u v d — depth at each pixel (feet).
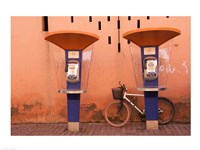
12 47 29.96
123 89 28.53
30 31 29.89
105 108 29.78
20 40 29.94
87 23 29.81
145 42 25.88
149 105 26.63
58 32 24.59
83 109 29.91
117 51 29.73
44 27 29.96
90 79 29.84
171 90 29.53
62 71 30.09
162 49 29.55
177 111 29.48
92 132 26.37
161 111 28.07
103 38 29.73
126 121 27.96
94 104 29.84
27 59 29.99
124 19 29.60
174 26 29.27
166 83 29.55
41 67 30.01
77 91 25.89
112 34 29.71
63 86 30.04
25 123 30.14
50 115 30.07
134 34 25.26
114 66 29.73
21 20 29.91
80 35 24.81
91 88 29.84
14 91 30.09
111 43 29.73
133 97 29.63
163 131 26.23
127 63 29.68
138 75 29.63
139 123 29.50
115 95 28.09
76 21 29.86
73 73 25.99
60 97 30.01
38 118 30.09
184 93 29.43
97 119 29.86
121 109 29.63
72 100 26.63
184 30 29.25
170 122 29.50
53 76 30.01
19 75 30.07
